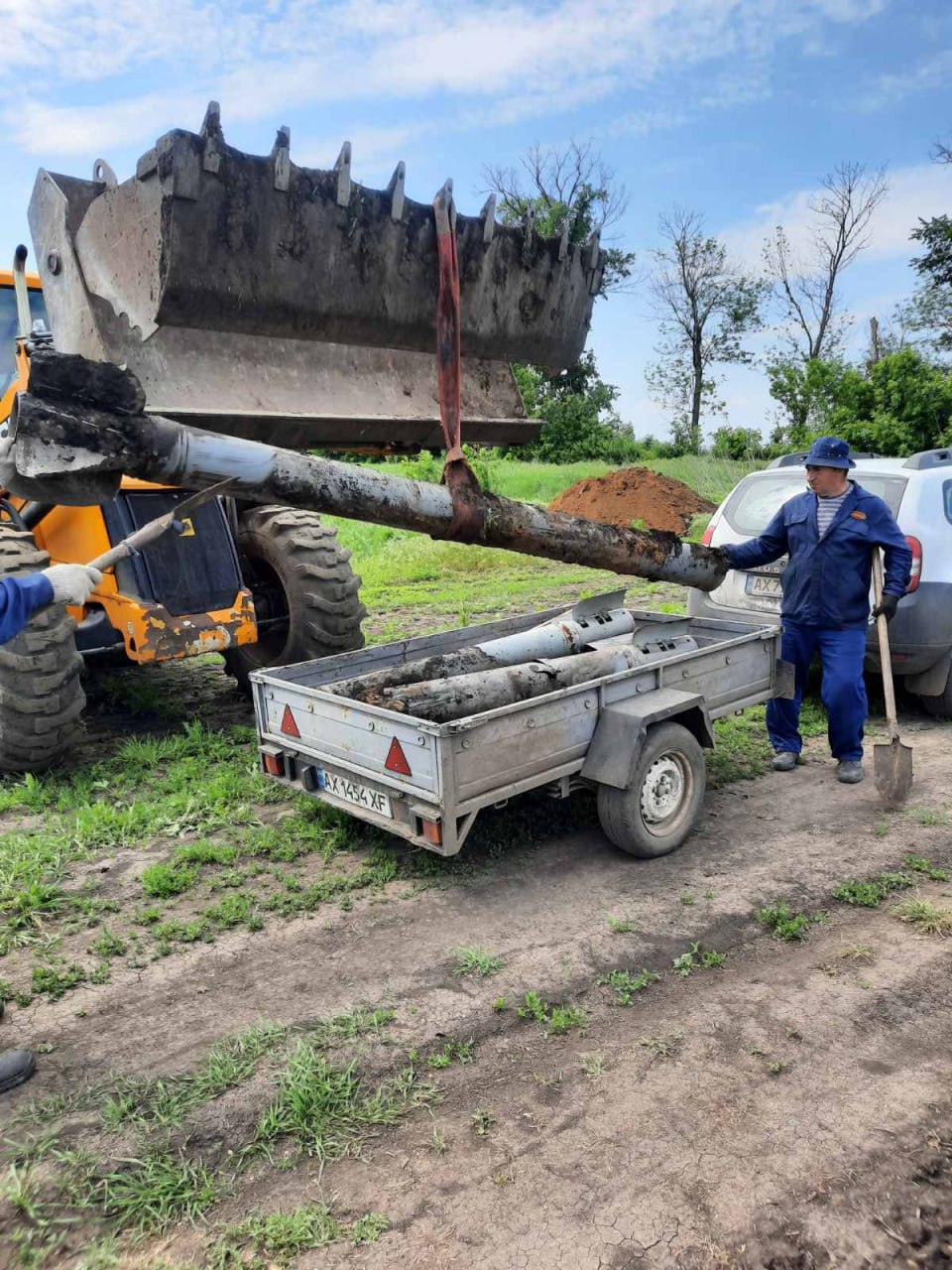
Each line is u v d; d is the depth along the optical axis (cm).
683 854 423
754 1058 280
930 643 569
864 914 369
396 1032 294
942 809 470
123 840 431
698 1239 216
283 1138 251
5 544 477
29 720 475
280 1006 309
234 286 334
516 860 417
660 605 995
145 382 336
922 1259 212
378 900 381
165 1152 246
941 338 3547
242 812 458
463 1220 223
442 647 516
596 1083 270
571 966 331
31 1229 222
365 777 379
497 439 443
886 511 480
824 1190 230
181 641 531
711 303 4972
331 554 604
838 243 4331
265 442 367
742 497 661
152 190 314
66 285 348
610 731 396
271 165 328
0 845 415
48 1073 278
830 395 2380
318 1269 211
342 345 390
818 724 602
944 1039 289
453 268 373
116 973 329
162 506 557
